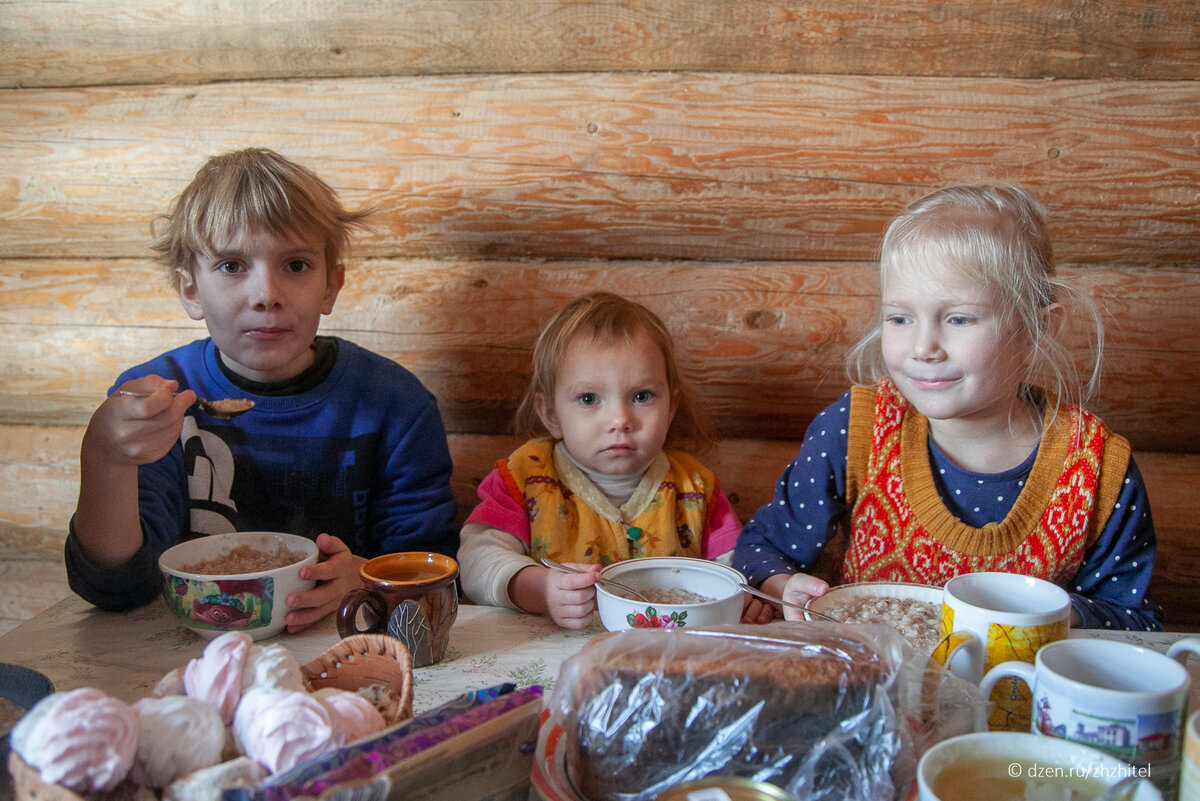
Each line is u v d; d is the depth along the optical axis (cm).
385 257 162
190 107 155
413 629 88
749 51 148
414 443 146
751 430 166
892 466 128
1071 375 134
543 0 148
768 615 117
